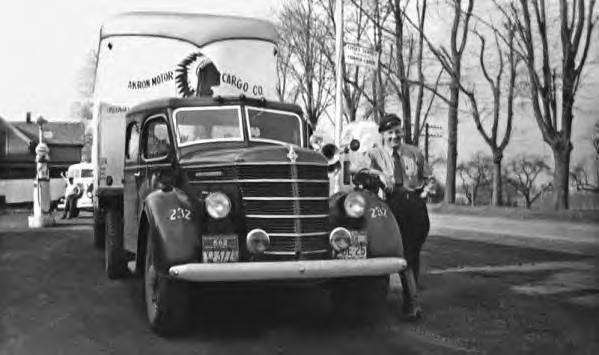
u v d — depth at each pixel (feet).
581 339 20.07
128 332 21.18
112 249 30.99
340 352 18.95
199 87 37.68
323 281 20.97
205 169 21.08
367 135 39.88
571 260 36.99
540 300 25.81
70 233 57.36
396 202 22.88
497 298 26.30
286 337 20.59
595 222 57.88
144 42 37.42
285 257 19.95
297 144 25.50
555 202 71.82
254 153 20.29
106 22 37.42
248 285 20.12
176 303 19.83
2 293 27.50
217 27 38.24
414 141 97.86
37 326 21.94
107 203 32.73
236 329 21.59
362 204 21.02
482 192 105.50
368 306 22.03
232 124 24.64
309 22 103.81
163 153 24.02
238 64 38.52
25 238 52.24
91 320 22.75
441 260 37.47
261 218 19.95
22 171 142.31
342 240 20.39
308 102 106.52
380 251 20.84
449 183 92.63
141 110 26.86
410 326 21.94
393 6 90.38
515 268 34.19
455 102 91.66
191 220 19.69
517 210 72.43
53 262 37.35
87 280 31.04
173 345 19.66
